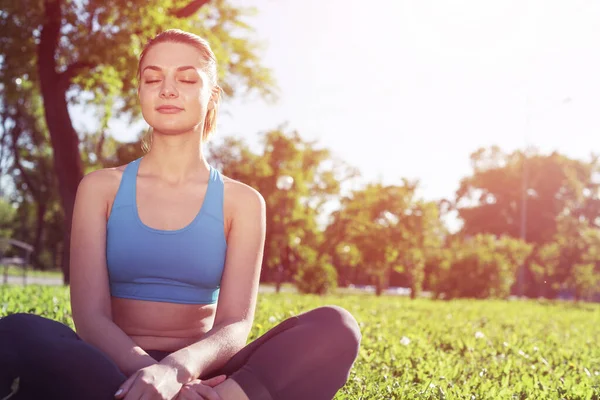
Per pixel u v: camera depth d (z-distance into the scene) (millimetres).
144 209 2246
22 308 5941
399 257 35125
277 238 43062
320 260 25234
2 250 30500
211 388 1919
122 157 26203
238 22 21031
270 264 45031
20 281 28125
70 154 16500
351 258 39406
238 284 2279
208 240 2256
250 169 43812
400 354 5254
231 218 2324
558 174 65938
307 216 43469
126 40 14828
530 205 66250
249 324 2264
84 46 15047
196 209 2273
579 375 4895
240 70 21859
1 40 15820
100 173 2305
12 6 15242
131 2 14875
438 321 9891
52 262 56031
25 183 39875
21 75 17094
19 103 31375
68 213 16469
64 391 1825
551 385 4277
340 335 2014
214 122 2498
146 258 2213
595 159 67500
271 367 1963
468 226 67875
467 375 4645
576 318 14516
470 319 11141
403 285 63781
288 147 42750
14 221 55344
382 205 34438
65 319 5480
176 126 2230
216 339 2092
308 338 1993
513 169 67562
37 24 15648
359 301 16375
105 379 1842
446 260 27703
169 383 1876
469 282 26875
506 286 27281
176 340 2238
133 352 2020
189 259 2230
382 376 4102
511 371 4922
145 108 2262
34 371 1824
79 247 2232
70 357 1828
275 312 7820
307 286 24281
